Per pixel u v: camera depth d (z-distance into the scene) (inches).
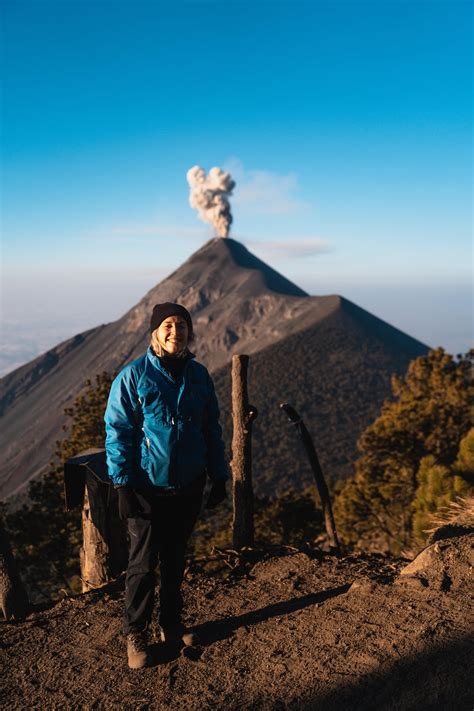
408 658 102.4
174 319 121.6
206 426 132.4
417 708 89.6
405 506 681.0
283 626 127.2
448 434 722.8
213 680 110.7
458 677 93.0
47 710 108.9
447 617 113.3
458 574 130.4
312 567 163.6
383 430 740.0
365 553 175.0
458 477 328.8
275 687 104.6
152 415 120.8
